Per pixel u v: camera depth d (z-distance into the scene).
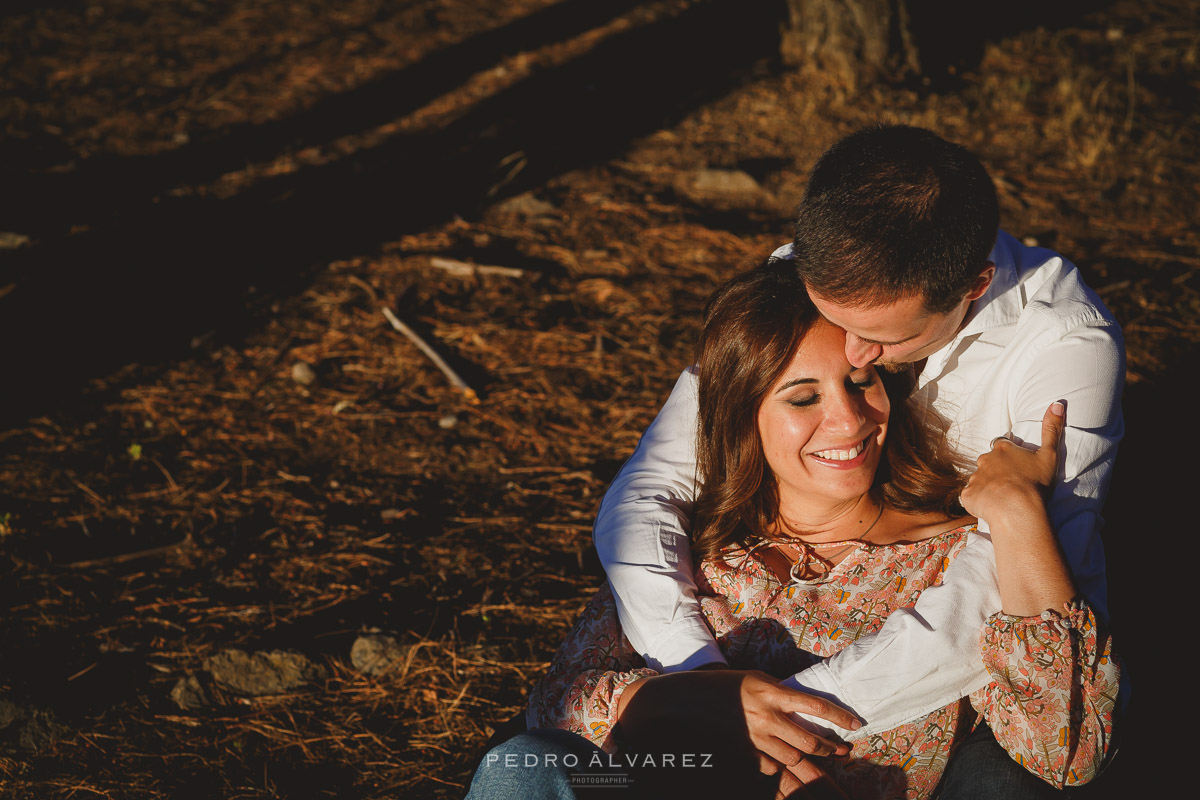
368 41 8.05
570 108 6.92
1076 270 2.20
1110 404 2.02
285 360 4.70
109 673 3.09
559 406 4.36
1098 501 1.97
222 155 6.52
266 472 4.02
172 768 2.79
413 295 5.12
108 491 3.91
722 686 1.93
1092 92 6.59
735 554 2.20
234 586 3.46
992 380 2.16
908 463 2.23
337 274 5.32
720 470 2.21
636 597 2.14
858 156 1.81
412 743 2.87
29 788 2.71
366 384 4.53
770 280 2.08
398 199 6.00
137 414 4.36
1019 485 1.89
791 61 7.23
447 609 3.34
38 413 4.36
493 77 7.40
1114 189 5.68
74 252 5.54
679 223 5.65
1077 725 1.79
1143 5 7.96
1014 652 1.79
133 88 7.35
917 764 1.98
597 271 5.29
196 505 3.85
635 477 2.35
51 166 6.38
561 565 3.54
